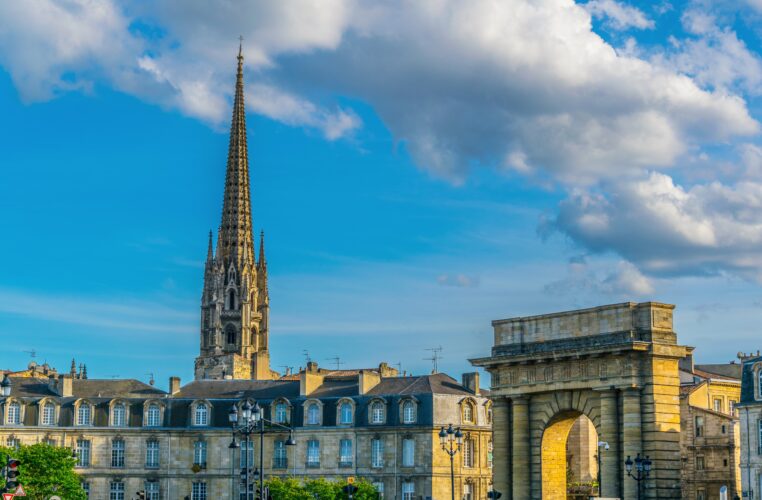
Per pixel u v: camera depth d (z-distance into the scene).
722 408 157.12
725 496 146.25
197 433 163.25
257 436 162.75
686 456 150.00
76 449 162.38
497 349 120.06
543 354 114.06
